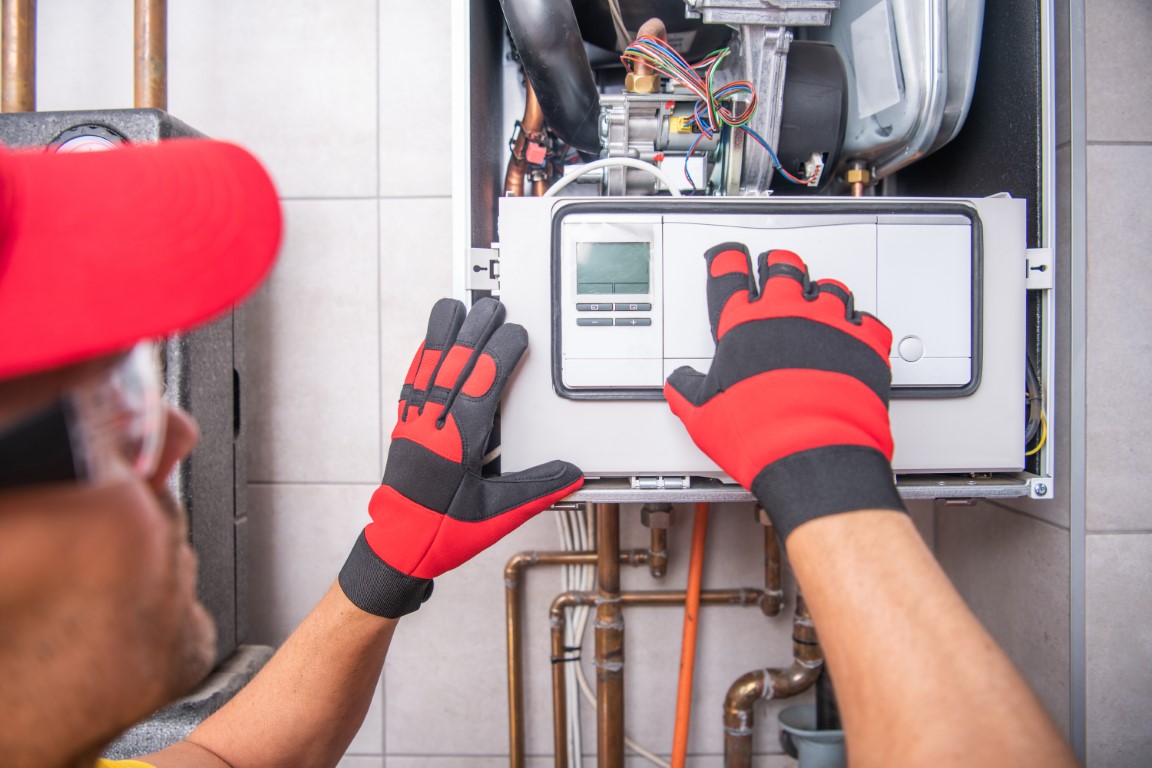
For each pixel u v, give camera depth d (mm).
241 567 1004
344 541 1080
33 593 247
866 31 786
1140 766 784
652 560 1031
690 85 709
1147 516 788
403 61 1070
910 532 371
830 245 638
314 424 1078
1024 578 869
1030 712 291
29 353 234
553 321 645
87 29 1082
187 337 837
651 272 638
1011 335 657
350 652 559
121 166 284
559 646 1028
